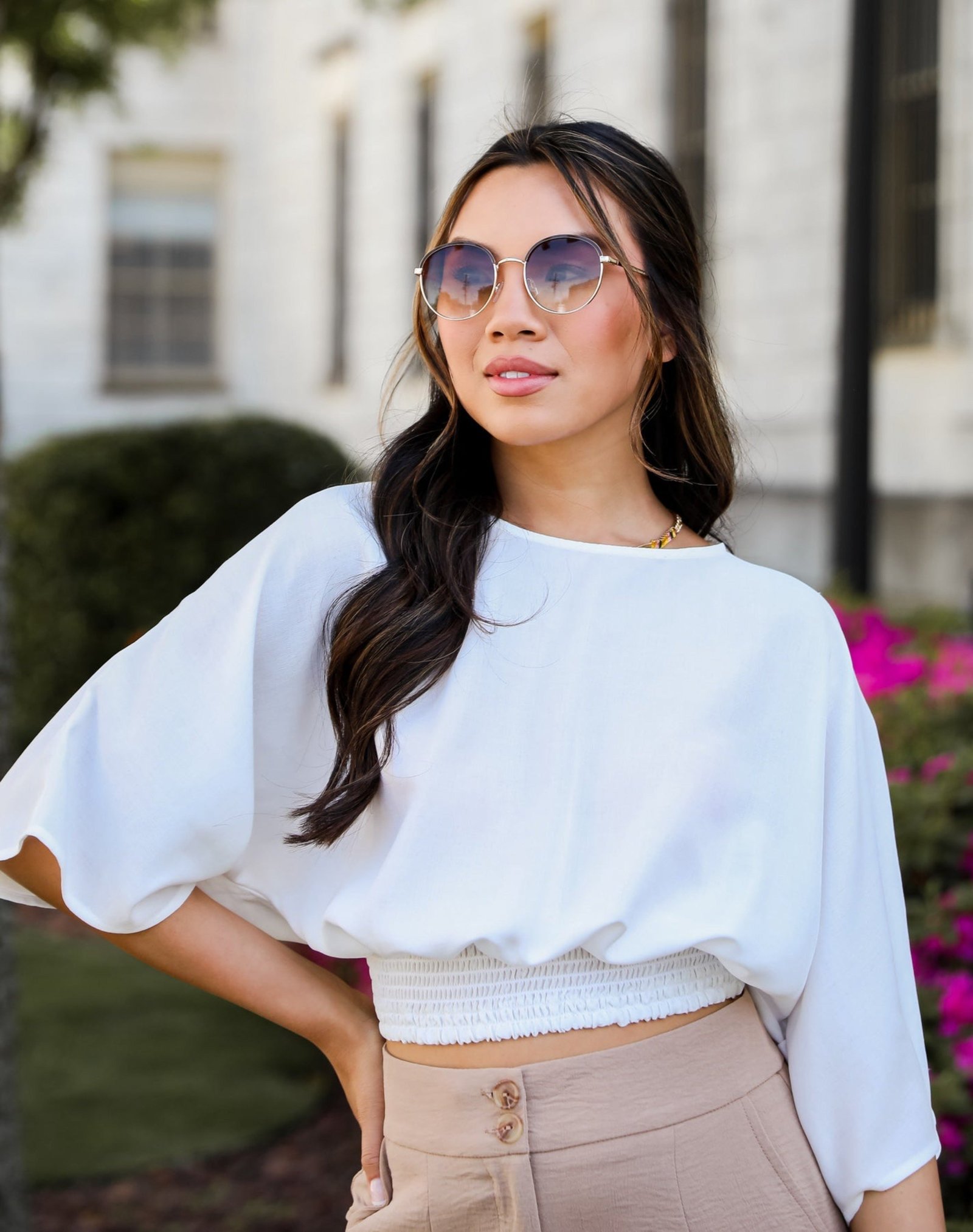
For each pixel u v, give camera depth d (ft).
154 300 57.41
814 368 30.66
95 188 55.52
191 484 25.82
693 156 35.01
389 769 4.74
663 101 35.35
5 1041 9.46
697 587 4.94
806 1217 4.87
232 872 5.05
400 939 4.66
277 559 4.82
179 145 56.90
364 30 50.19
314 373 54.54
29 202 29.48
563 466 5.06
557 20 39.65
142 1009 16.51
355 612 4.72
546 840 4.66
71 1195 11.94
